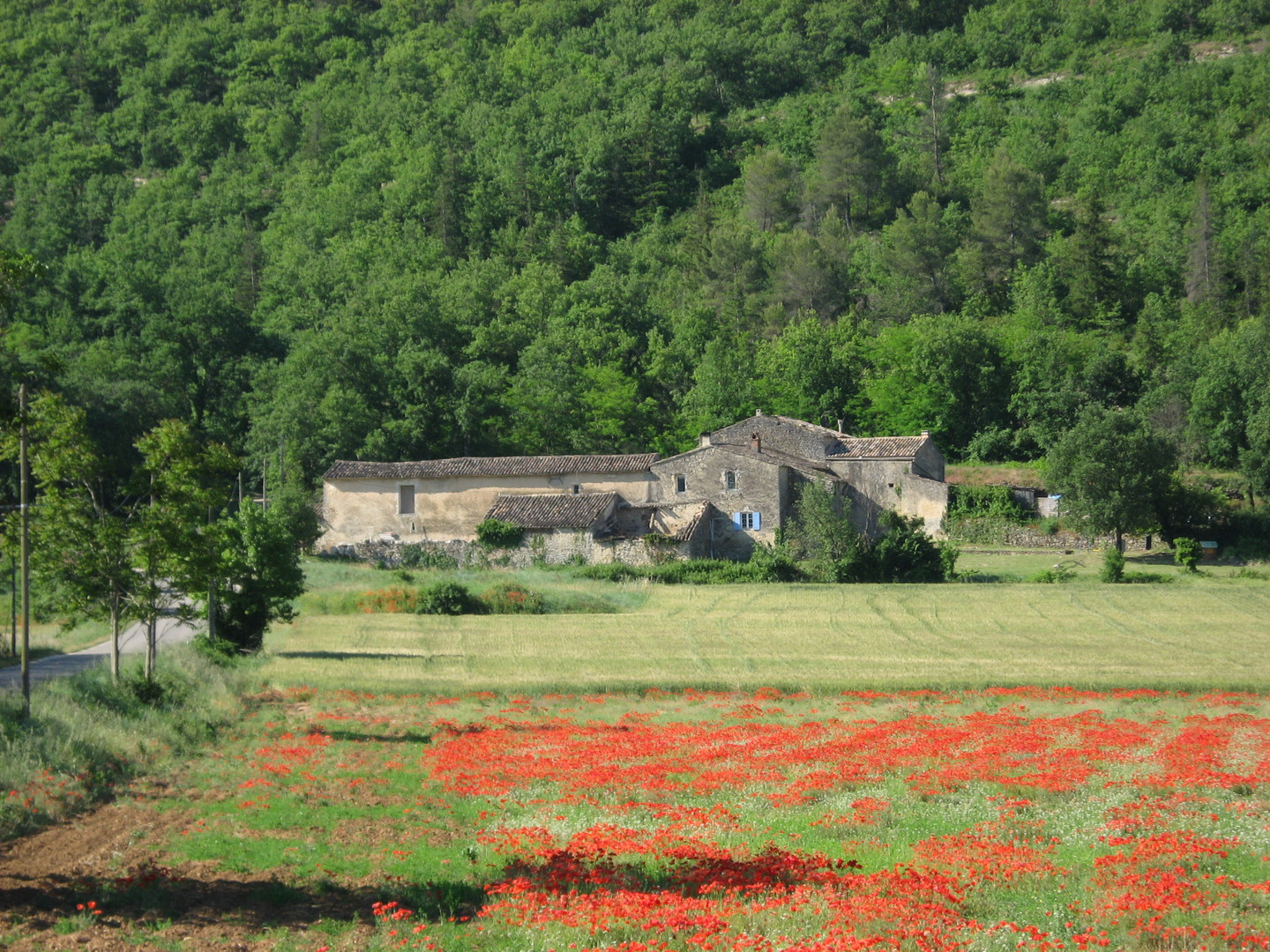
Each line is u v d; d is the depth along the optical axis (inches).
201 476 1496.1
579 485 3602.4
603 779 1030.4
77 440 1395.2
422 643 2128.4
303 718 1422.2
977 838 807.7
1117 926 633.0
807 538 3287.4
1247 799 928.3
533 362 4972.9
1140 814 864.9
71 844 837.8
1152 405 4520.2
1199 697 1541.6
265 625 2030.0
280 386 4618.6
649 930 633.0
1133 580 2950.3
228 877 758.5
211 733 1291.8
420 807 968.3
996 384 4731.8
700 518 3395.7
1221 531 3592.5
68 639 2167.8
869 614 2445.9
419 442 4468.5
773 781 1024.2
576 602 2613.2
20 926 650.8
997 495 3799.2
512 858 786.8
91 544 1391.5
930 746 1156.5
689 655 1974.7
